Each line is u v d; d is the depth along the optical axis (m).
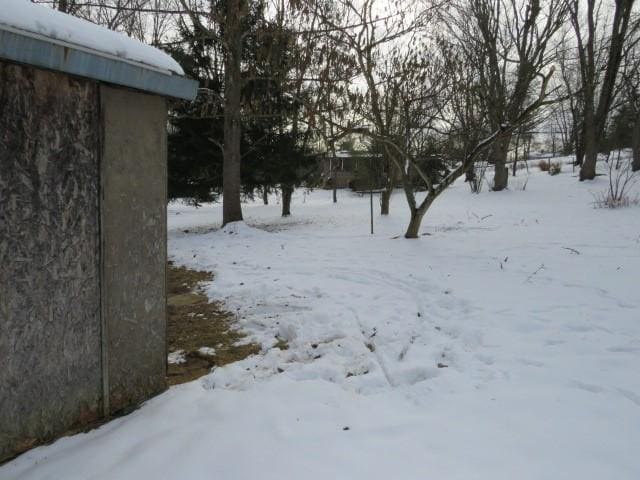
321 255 7.63
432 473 1.97
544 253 6.88
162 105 2.71
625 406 2.53
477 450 2.14
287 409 2.55
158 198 2.75
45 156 2.09
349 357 3.43
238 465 2.05
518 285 5.20
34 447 2.16
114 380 2.54
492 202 16.81
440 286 5.29
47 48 1.88
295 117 9.30
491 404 2.59
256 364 3.35
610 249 6.93
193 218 18.06
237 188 11.86
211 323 4.46
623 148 33.28
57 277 2.19
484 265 6.29
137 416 2.51
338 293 5.21
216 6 11.10
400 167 8.52
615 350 3.37
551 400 2.61
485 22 7.81
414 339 3.78
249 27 10.94
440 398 2.69
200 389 2.88
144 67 2.35
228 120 11.55
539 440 2.22
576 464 2.03
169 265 7.64
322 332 3.97
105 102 2.32
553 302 4.52
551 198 16.36
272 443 2.21
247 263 7.23
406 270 6.20
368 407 2.60
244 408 2.57
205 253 8.42
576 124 28.70
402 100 8.27
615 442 2.19
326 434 2.30
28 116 2.01
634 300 4.49
